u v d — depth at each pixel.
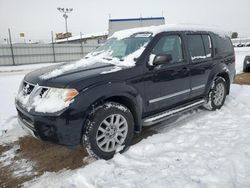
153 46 3.71
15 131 4.32
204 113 4.91
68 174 2.96
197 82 4.46
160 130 4.14
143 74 3.47
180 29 4.27
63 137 2.84
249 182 2.56
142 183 2.62
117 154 3.23
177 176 2.70
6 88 9.46
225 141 3.51
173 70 3.90
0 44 27.59
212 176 2.66
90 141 2.99
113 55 4.04
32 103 3.03
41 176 2.94
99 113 3.00
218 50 5.06
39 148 3.65
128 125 3.32
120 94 3.18
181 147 3.41
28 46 29.14
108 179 2.74
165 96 3.85
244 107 5.23
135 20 27.42
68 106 2.80
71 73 3.22
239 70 11.96
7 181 2.86
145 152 3.34
